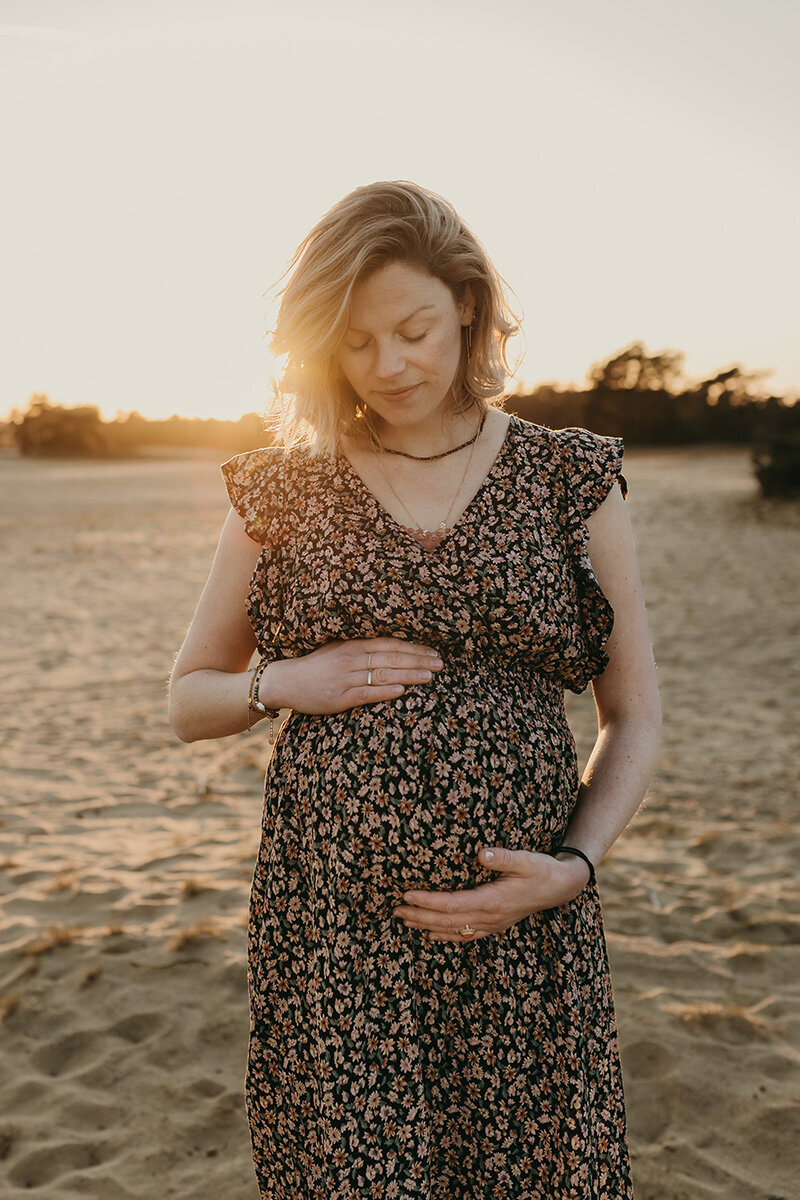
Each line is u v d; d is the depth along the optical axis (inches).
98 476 1795.0
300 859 55.4
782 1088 109.1
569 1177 52.6
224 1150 102.5
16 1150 103.5
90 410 2805.1
